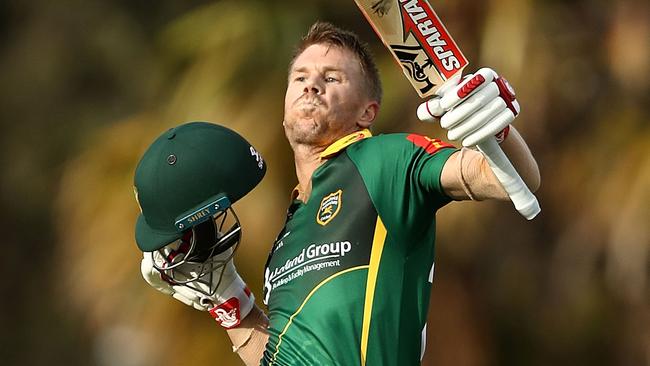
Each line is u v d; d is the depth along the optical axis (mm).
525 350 38250
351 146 17438
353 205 16891
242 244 33969
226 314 19188
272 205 34250
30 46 48781
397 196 16672
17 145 48625
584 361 38156
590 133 36062
